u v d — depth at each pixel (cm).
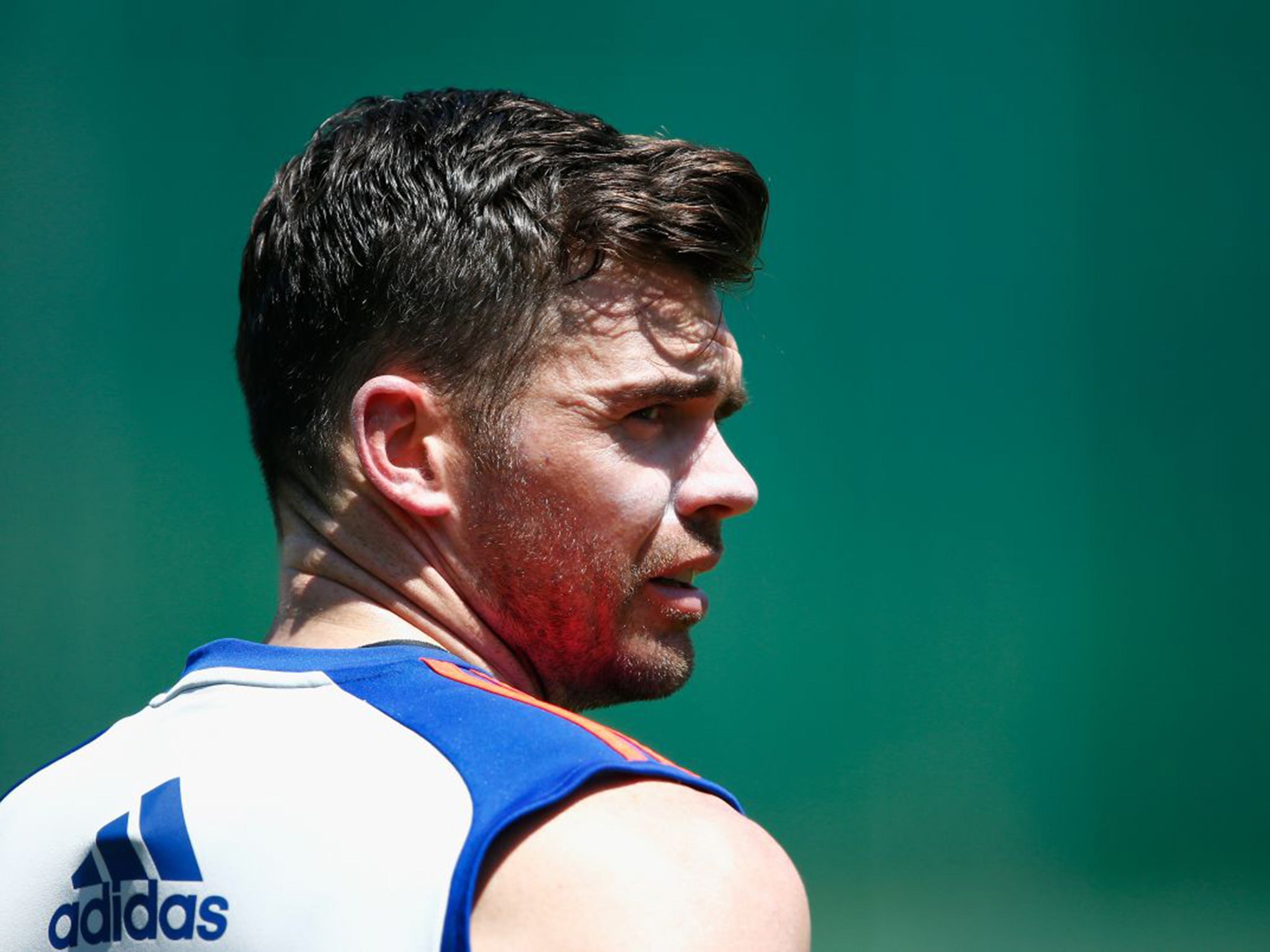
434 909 374
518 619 507
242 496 1733
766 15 1816
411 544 499
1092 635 1816
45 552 1702
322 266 506
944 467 1809
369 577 499
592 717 1747
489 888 373
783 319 1797
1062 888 1772
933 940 1745
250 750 431
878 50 1830
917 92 1836
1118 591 1828
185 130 1762
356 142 518
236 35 1772
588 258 500
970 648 1797
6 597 1688
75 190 1736
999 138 1847
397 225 498
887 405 1809
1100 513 1834
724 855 383
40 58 1738
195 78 1766
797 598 1783
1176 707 1822
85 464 1712
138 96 1756
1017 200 1844
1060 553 1825
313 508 508
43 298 1723
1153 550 1839
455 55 1788
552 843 375
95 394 1723
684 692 1772
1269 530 1852
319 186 518
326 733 425
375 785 402
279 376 516
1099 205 1856
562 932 362
